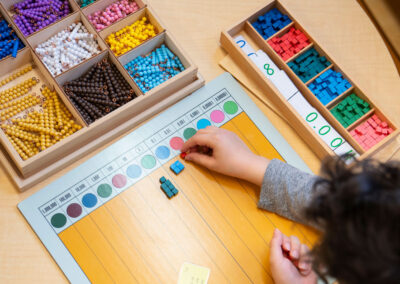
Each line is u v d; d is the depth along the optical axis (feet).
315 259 2.48
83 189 3.61
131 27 4.09
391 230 2.07
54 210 3.54
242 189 3.69
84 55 4.04
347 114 3.91
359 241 2.11
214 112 3.91
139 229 3.53
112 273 3.41
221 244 3.53
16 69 3.96
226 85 4.00
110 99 3.94
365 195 2.15
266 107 3.99
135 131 3.80
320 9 4.29
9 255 3.42
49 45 4.02
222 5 4.27
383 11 5.53
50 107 3.85
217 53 4.12
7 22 4.00
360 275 2.14
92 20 4.14
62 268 3.40
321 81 3.99
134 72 4.00
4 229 3.49
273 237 3.43
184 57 3.89
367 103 3.90
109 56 3.94
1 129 3.55
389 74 4.10
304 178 3.44
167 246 3.50
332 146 3.77
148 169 3.71
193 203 3.63
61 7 4.20
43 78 3.98
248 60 3.91
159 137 3.81
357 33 4.22
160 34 3.93
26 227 3.51
